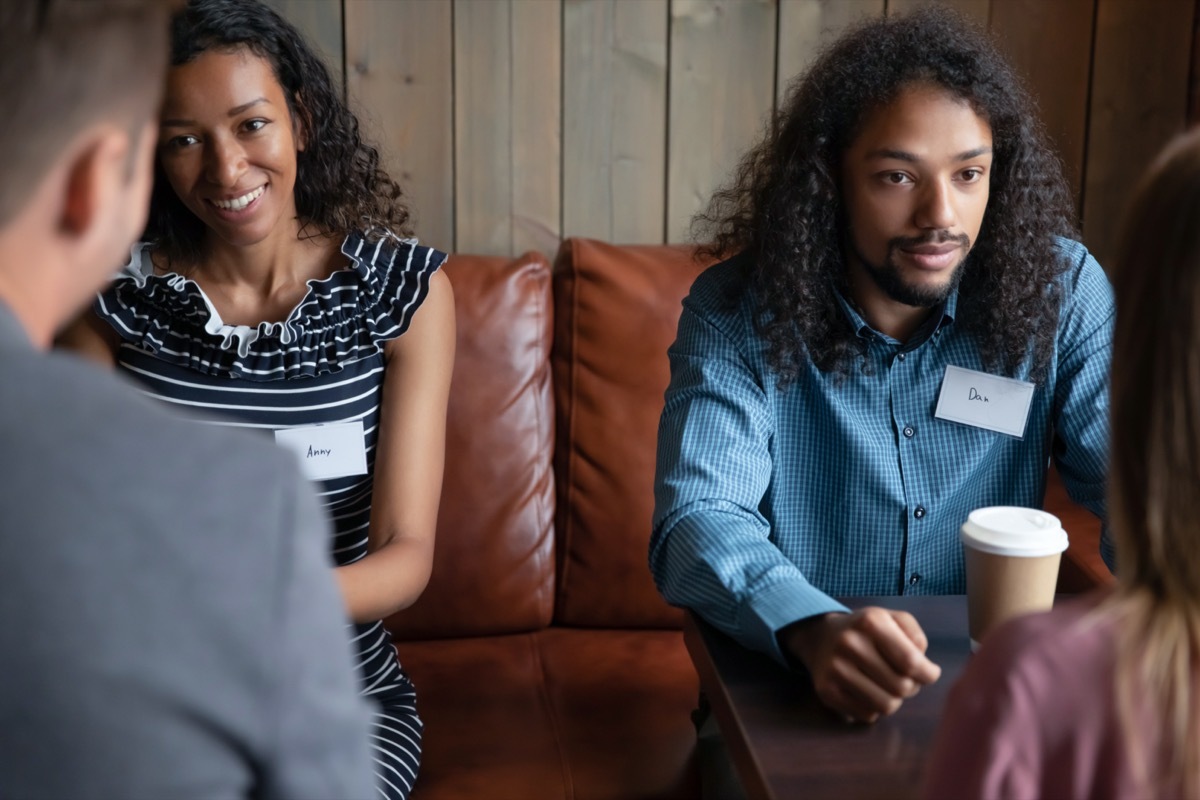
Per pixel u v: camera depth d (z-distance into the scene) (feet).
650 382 6.15
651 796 4.62
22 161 1.70
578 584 6.17
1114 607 1.99
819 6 6.74
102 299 4.69
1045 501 6.31
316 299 4.76
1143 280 1.99
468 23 6.61
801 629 3.38
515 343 6.13
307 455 4.75
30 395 1.66
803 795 2.73
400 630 6.02
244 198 4.50
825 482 4.69
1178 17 6.87
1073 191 7.04
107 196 1.79
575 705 5.34
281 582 1.71
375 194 5.17
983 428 4.60
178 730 1.63
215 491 1.70
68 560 1.59
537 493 6.13
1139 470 2.03
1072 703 1.93
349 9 6.51
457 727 5.12
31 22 1.70
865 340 4.55
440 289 5.04
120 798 1.60
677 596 3.89
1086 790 1.96
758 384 4.58
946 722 2.06
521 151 6.79
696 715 4.67
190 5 4.35
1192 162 1.98
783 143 4.59
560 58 6.70
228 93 4.39
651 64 6.74
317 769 1.75
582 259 6.29
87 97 1.73
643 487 6.12
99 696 1.58
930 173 4.09
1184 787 1.90
